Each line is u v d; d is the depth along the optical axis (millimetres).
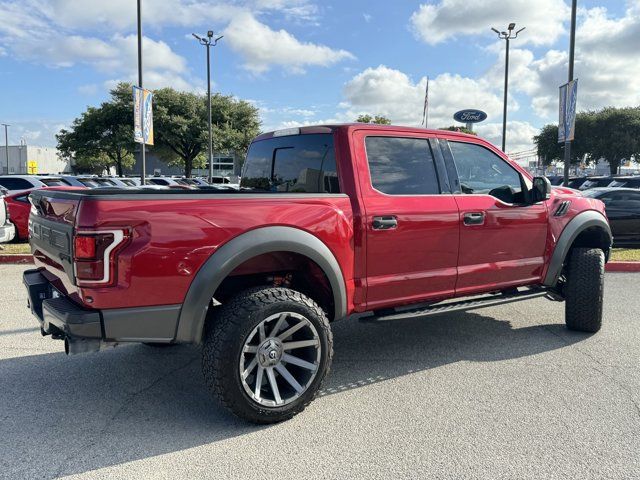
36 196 3541
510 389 3703
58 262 3131
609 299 6516
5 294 6547
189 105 47312
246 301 3031
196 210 2926
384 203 3707
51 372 4055
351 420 3234
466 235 4133
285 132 4145
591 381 3840
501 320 5562
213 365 2955
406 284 3865
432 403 3479
